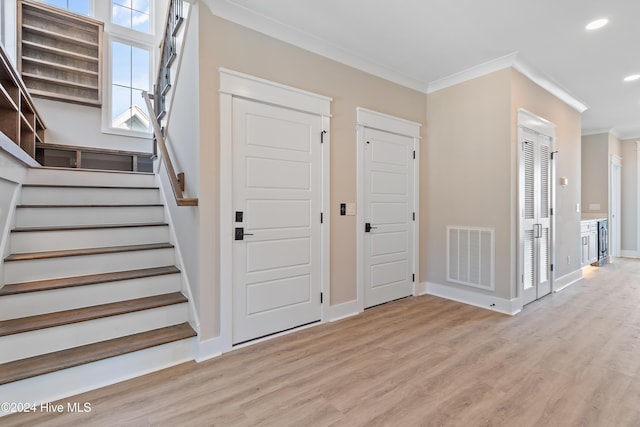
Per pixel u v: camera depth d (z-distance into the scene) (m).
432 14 2.65
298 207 2.96
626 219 6.88
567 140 4.64
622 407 1.83
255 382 2.10
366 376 2.18
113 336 2.25
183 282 2.70
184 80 2.73
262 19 2.66
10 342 1.89
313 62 3.06
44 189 2.91
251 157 2.66
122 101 4.64
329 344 2.66
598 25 2.80
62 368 1.87
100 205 3.03
